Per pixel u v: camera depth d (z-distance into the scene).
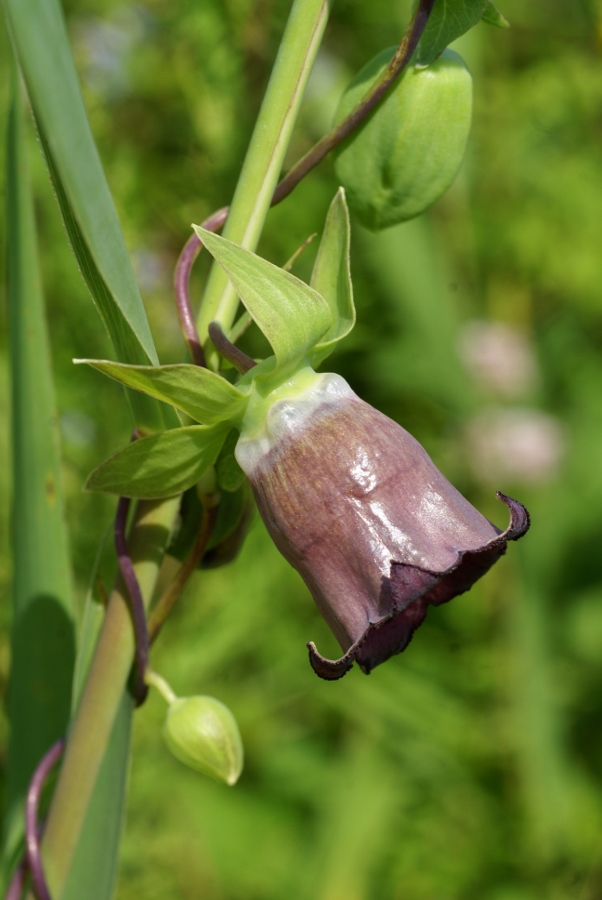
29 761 0.27
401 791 0.41
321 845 0.38
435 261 0.45
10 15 0.22
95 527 0.37
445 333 0.45
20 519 0.27
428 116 0.25
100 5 0.42
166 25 0.41
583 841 0.42
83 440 0.37
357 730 0.42
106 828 0.25
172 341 0.40
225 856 0.38
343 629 0.23
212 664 0.37
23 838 0.27
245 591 0.37
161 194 0.41
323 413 0.23
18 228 0.27
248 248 0.24
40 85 0.22
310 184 0.43
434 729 0.41
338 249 0.23
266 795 0.41
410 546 0.22
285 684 0.41
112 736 0.25
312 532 0.23
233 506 0.25
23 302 0.27
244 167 0.24
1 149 0.35
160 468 0.23
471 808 0.42
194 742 0.24
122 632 0.24
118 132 0.41
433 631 0.44
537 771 0.42
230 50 0.41
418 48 0.25
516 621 0.44
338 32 0.44
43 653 0.27
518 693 0.43
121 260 0.23
